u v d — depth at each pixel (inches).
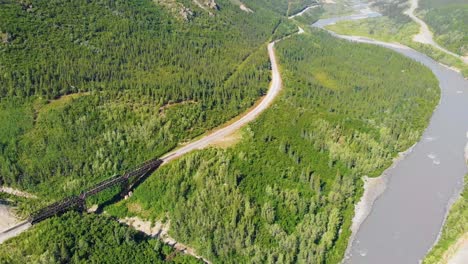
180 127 6860.2
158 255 5310.0
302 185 6427.2
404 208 6520.7
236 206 5757.9
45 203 5900.6
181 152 6550.2
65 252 4933.6
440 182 7086.6
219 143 6688.0
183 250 5575.8
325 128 7263.8
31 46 7751.0
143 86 7436.0
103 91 7199.8
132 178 6230.3
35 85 7037.4
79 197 5816.9
